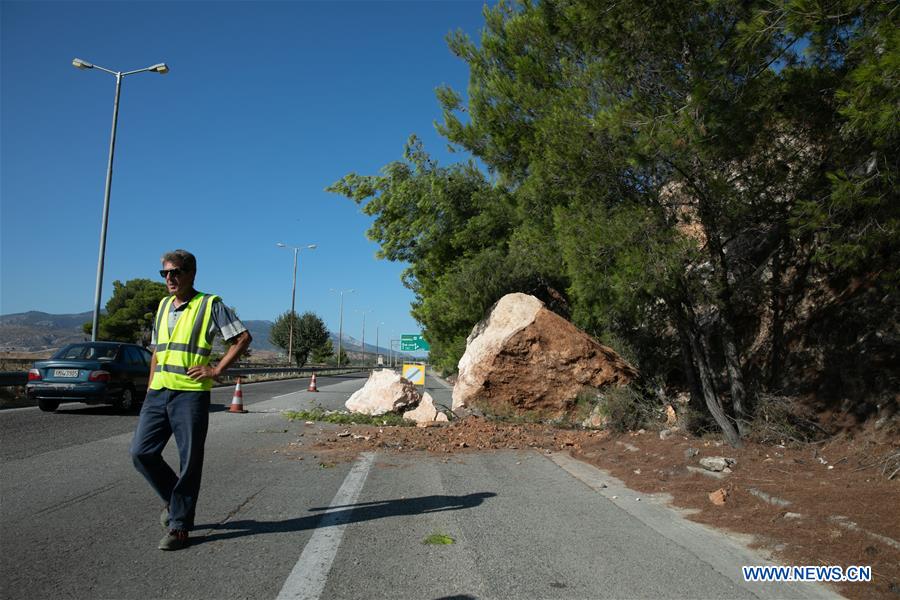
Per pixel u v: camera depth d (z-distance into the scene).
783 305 10.12
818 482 6.29
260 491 6.59
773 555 4.55
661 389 11.07
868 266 8.80
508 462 8.49
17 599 3.64
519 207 12.60
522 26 11.79
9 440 9.71
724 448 8.11
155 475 4.71
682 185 8.56
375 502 6.15
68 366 13.12
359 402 13.85
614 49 8.57
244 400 19.50
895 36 5.23
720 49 7.67
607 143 8.53
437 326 19.94
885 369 7.68
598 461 8.40
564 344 11.78
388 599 3.73
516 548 4.71
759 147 8.04
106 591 3.79
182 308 4.80
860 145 7.18
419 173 19.84
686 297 8.44
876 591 3.87
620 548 4.73
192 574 4.10
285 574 4.12
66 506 5.79
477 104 14.00
